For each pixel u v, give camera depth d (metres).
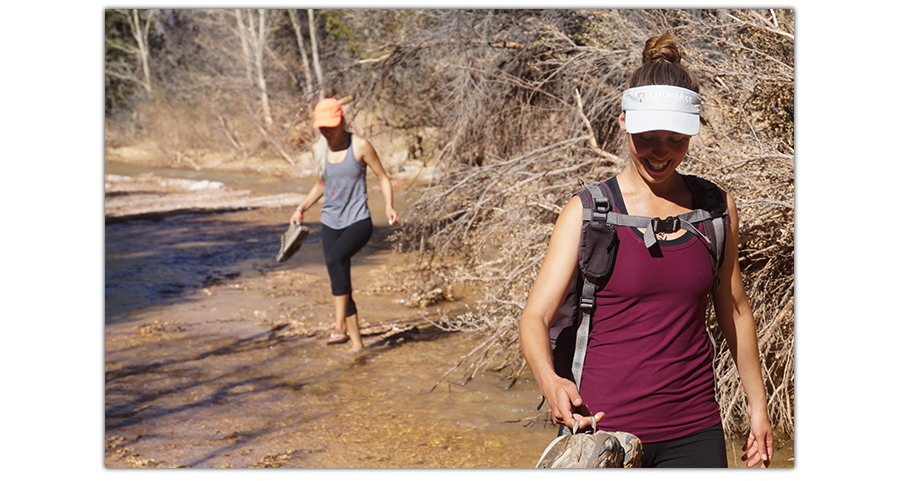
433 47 7.92
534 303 1.98
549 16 7.12
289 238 5.72
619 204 2.00
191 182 21.28
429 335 6.05
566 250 1.99
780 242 3.78
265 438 4.04
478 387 4.79
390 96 9.26
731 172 3.85
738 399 3.84
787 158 3.70
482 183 6.12
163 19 33.28
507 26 7.79
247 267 9.15
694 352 2.02
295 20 26.83
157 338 6.07
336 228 5.67
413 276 7.72
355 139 5.55
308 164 23.56
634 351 1.97
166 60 33.38
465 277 5.11
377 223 12.01
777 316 3.64
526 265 4.67
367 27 8.72
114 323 6.54
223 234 11.94
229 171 25.70
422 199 6.48
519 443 3.90
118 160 30.59
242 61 28.69
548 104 7.50
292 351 5.69
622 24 5.46
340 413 4.40
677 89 1.88
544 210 5.11
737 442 3.79
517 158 5.48
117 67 34.19
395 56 8.13
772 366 3.81
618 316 1.98
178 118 29.42
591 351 2.02
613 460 1.82
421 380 4.96
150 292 7.78
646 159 1.94
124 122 33.31
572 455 1.85
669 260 1.95
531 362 1.90
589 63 5.93
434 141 8.72
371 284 7.86
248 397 4.71
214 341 5.98
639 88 1.91
